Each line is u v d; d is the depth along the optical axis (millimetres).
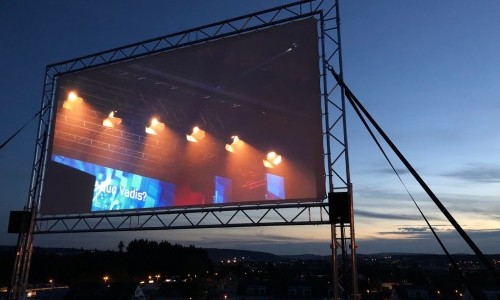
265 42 12539
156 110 13484
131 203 13234
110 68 14305
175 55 13531
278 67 12258
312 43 11930
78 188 13961
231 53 12898
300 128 11680
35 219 14133
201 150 12719
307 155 11461
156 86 13617
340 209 10250
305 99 11758
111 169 13672
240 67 12711
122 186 13445
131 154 13523
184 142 12953
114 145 13773
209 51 13164
